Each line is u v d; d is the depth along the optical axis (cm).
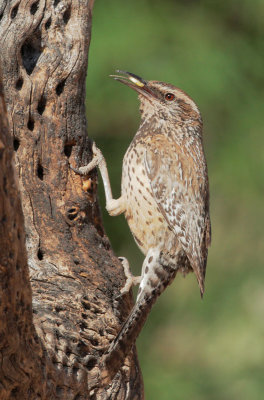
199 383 1739
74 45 932
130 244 1786
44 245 908
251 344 1767
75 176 942
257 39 1873
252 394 1709
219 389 1727
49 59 922
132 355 922
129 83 1111
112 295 929
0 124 629
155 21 1753
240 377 1738
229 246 1862
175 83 1691
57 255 907
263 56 1855
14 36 909
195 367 1773
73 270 903
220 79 1742
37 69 920
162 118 1091
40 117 923
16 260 662
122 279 955
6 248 648
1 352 681
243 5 1842
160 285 997
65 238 920
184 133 1088
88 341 855
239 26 1878
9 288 662
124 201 1025
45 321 832
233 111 1800
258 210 1855
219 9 1859
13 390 711
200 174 1064
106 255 951
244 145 1809
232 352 1770
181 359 1794
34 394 732
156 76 1686
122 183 1036
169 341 1822
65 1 934
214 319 1805
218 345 1784
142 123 1109
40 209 916
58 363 803
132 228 1033
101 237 962
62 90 930
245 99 1808
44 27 922
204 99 1723
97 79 1669
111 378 845
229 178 1814
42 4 922
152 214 1008
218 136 1830
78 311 868
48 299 866
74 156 946
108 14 1733
